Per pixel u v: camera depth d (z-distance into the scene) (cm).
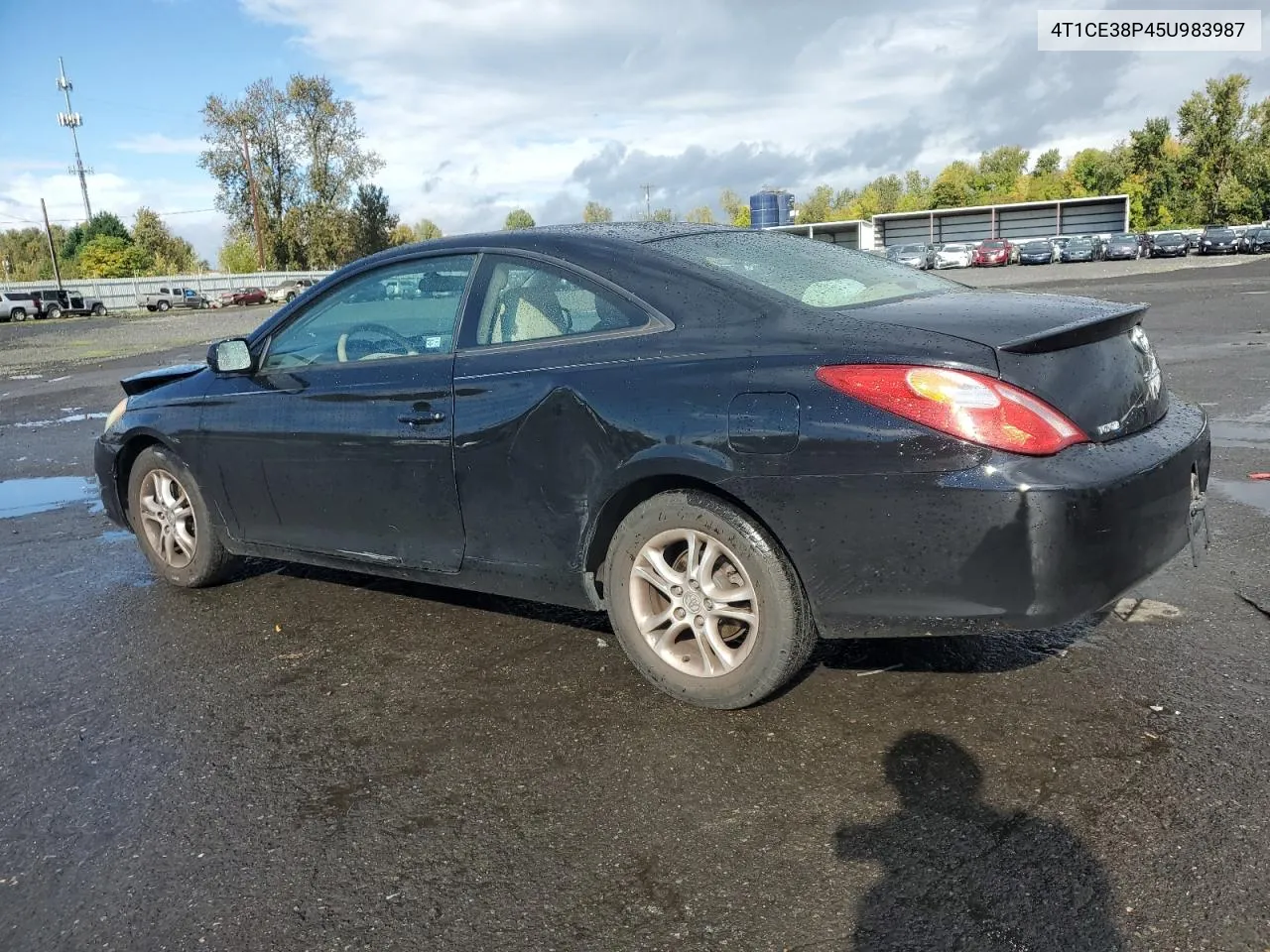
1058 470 255
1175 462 281
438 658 369
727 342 295
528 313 342
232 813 270
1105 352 285
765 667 295
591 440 312
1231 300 1833
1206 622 356
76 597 470
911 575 266
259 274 7288
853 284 331
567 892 228
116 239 9350
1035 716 294
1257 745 270
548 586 338
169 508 465
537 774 281
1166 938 199
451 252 370
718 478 286
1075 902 212
